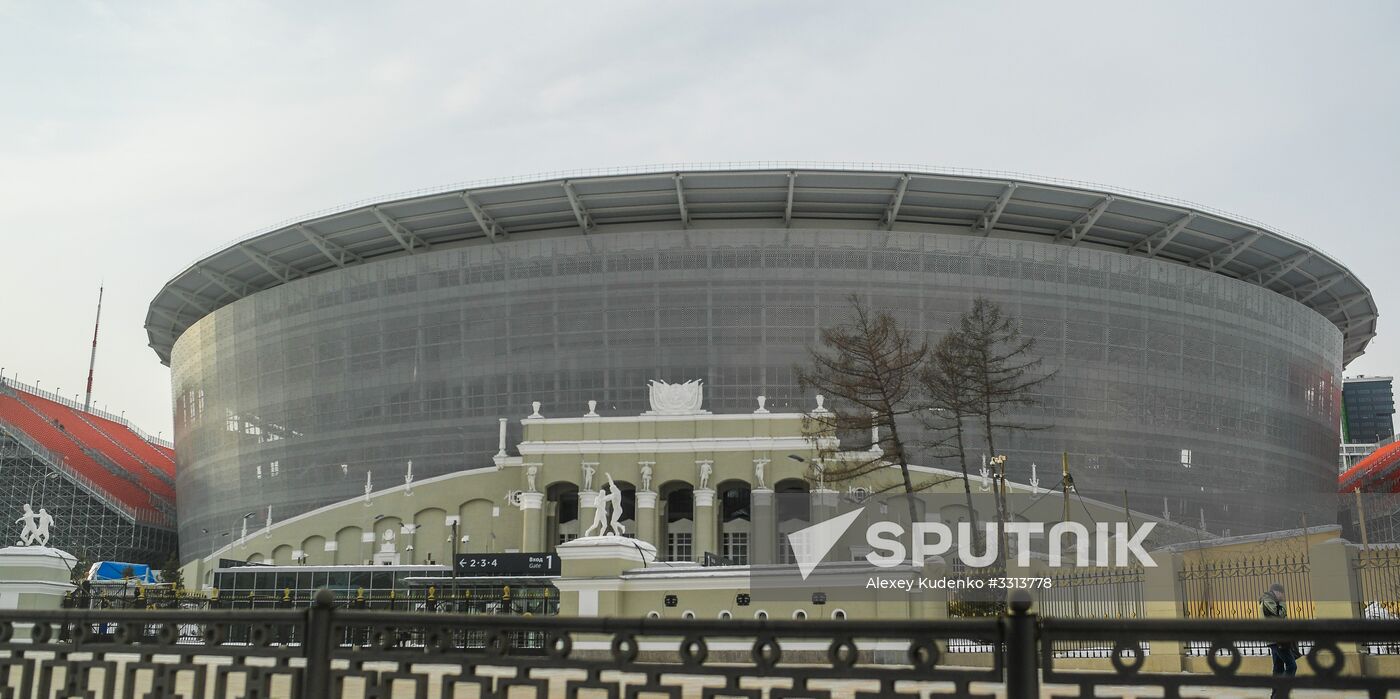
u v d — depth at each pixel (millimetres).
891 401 54312
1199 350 87312
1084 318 84062
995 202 81188
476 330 86250
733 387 81750
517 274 85875
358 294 90062
